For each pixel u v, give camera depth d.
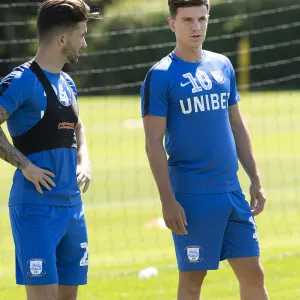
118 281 25.00
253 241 17.48
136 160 60.06
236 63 124.12
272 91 121.19
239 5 123.56
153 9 123.19
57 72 16.39
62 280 16.70
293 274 24.94
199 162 17.19
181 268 17.53
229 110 18.20
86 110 107.12
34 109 15.96
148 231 34.91
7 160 15.71
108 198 43.78
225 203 17.16
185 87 17.00
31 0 120.94
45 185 15.87
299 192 43.41
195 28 16.88
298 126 80.06
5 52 121.94
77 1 16.27
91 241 33.00
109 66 123.19
